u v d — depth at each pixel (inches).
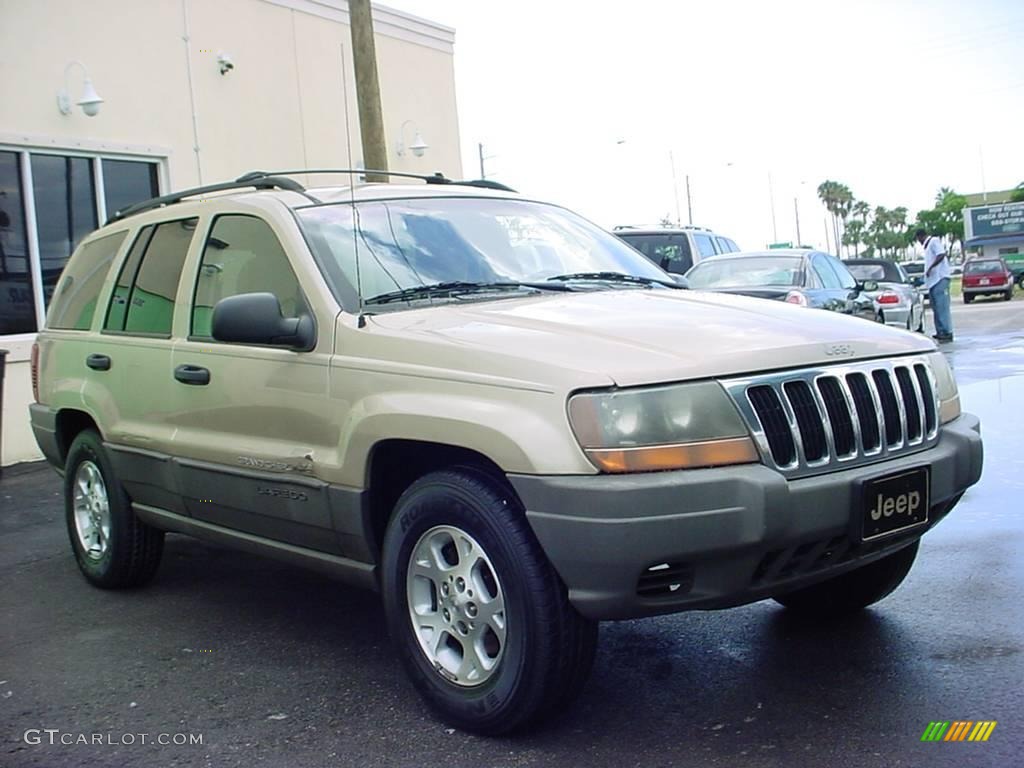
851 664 156.3
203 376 178.4
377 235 173.6
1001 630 165.8
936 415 151.4
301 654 176.2
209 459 177.9
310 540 162.9
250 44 488.4
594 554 122.4
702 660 161.9
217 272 185.0
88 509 222.7
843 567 137.4
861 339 146.4
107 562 215.3
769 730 135.5
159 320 197.5
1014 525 228.2
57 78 406.3
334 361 154.4
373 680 162.6
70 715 154.3
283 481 161.9
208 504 182.4
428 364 141.8
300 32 514.6
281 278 169.5
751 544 123.0
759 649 165.2
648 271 200.4
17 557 254.7
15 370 391.2
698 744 132.9
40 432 235.8
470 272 173.9
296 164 513.0
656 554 121.3
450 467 141.9
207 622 196.2
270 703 155.2
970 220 2460.6
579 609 126.7
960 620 171.6
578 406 125.1
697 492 121.6
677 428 124.1
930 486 142.0
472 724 138.4
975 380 466.0
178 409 185.9
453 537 139.3
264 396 165.9
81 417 225.6
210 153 469.1
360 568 155.9
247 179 194.4
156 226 209.2
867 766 124.0
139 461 197.9
